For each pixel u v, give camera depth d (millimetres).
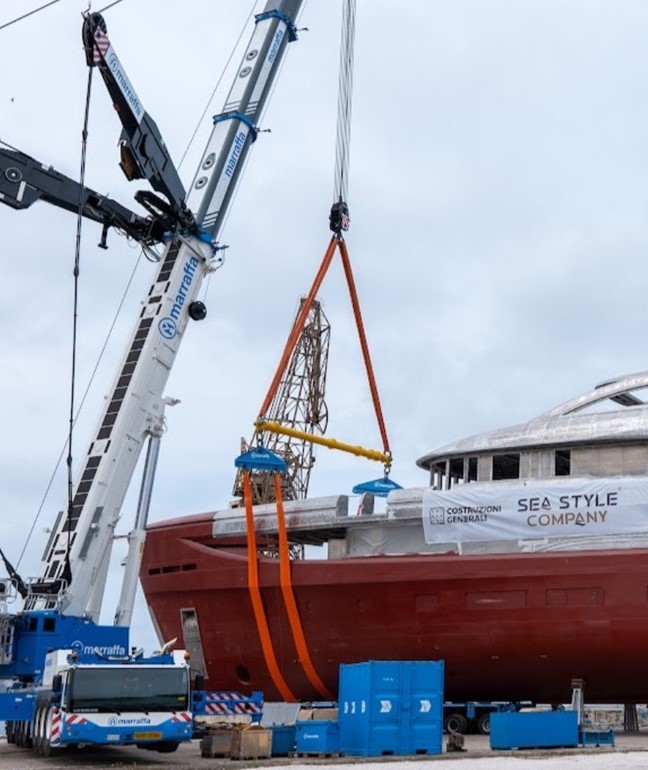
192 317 34531
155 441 32781
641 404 38125
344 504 38188
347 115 38781
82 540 29922
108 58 31219
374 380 38781
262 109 38906
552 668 33438
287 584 36188
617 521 32844
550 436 36594
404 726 25172
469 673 34594
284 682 37844
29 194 31453
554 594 32625
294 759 23938
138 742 22781
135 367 32719
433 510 35750
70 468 29406
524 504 34344
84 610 29578
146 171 33188
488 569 33406
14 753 24984
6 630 27891
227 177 36875
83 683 22359
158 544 41531
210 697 28188
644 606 31391
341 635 35719
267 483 62219
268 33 39562
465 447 38812
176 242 34719
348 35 40156
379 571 34875
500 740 26625
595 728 28469
